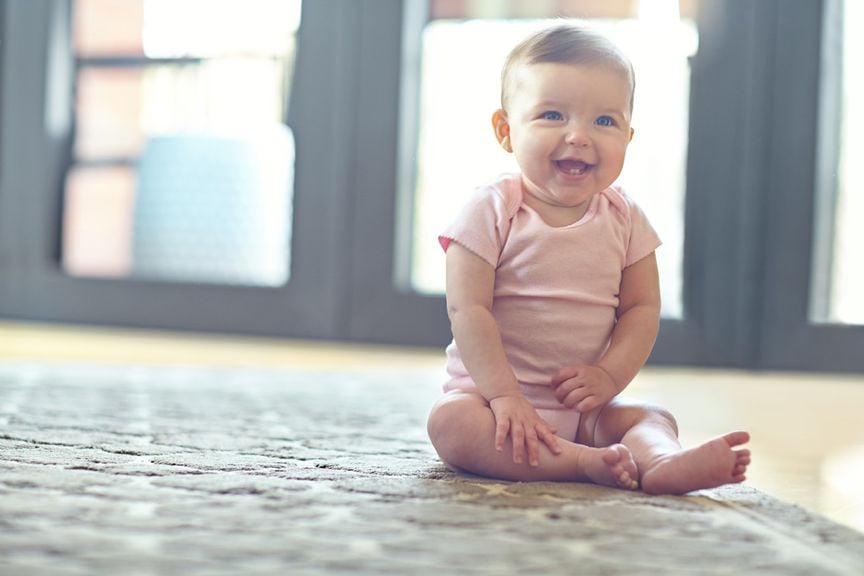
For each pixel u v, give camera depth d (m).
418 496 0.95
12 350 2.64
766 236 2.67
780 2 2.63
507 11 2.85
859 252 2.64
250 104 3.15
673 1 2.68
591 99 1.11
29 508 0.86
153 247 3.28
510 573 0.71
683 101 2.71
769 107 2.65
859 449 1.50
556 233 1.13
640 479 1.02
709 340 2.70
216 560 0.72
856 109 2.63
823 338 2.64
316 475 1.04
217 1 3.17
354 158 2.99
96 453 1.14
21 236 3.36
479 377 1.09
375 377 2.24
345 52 2.99
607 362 1.12
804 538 0.85
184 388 1.90
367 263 3.00
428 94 2.95
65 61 3.31
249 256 3.18
